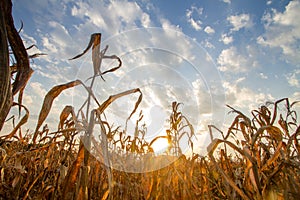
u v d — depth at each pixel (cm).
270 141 217
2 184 181
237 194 181
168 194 206
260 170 168
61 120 158
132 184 217
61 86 143
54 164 231
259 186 148
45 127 236
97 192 204
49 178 215
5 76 90
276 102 207
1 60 90
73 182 140
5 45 92
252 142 164
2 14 94
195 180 232
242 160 244
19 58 111
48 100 141
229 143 167
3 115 90
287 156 176
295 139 184
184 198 203
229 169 199
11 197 177
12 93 106
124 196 201
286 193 141
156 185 204
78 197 138
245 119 191
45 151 250
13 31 107
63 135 203
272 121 197
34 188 213
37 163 239
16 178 183
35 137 143
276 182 158
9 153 223
